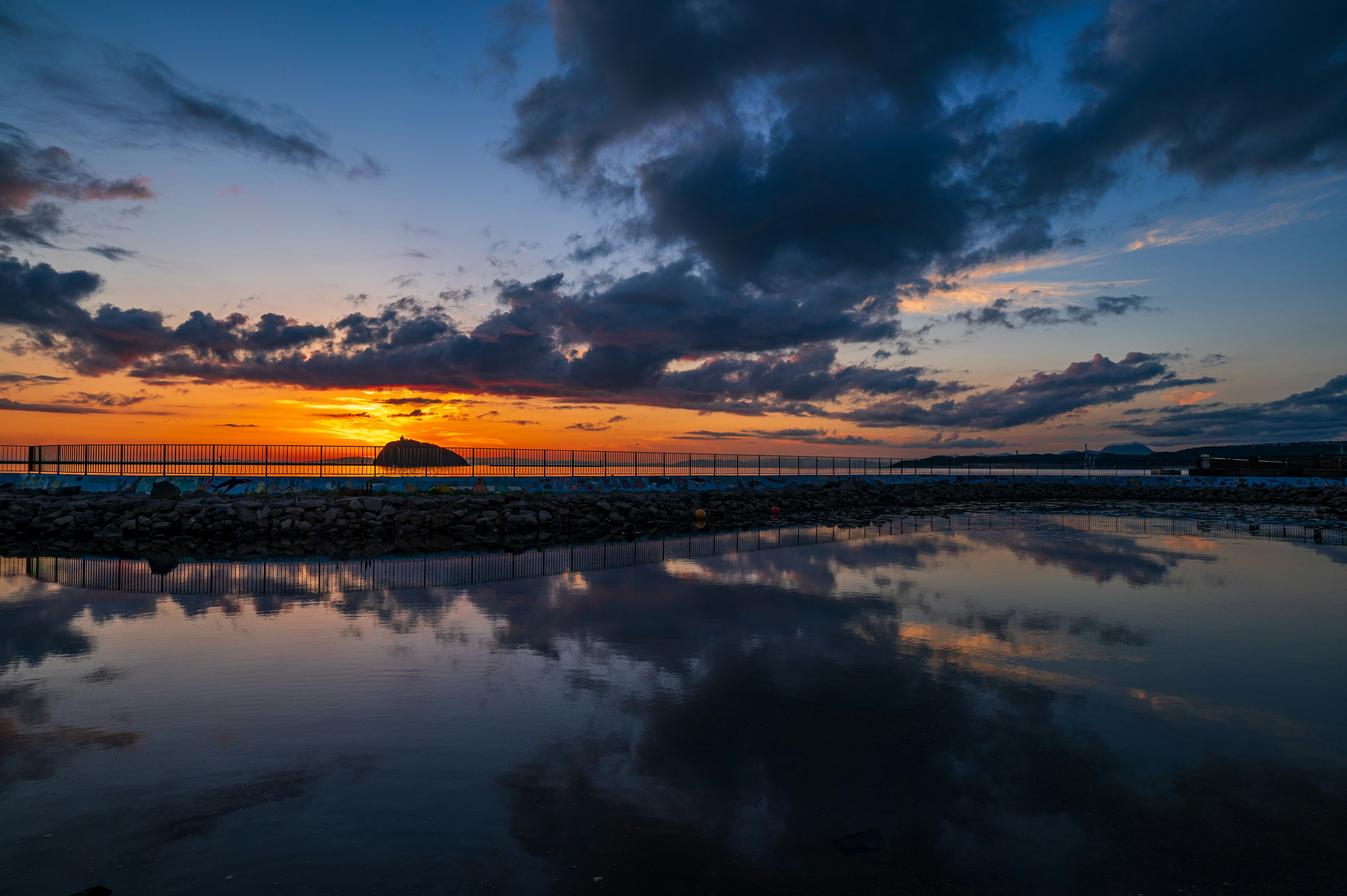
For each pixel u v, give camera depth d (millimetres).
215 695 7461
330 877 4090
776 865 4262
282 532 26172
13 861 4250
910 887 4055
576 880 4082
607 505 34625
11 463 32219
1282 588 14477
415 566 17719
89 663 8680
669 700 7383
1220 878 4172
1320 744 6297
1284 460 64500
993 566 17703
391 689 7691
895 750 6102
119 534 25328
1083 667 8703
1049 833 4707
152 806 4984
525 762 5781
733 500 41406
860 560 18797
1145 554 20109
